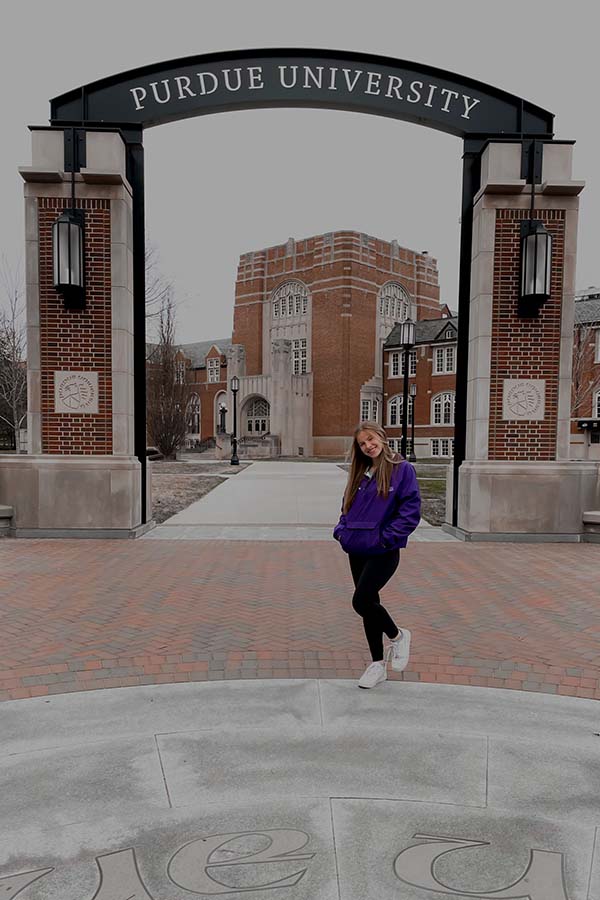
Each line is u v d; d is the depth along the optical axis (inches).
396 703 148.5
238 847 96.6
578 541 366.3
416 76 383.6
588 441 1565.0
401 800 109.2
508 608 225.1
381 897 85.9
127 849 96.0
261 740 130.3
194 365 2600.9
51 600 231.5
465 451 397.7
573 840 98.6
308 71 378.6
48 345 365.4
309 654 179.6
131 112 380.2
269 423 2076.8
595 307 1590.8
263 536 377.7
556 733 134.7
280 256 2209.6
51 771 118.0
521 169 370.6
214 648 183.5
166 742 129.3
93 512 365.4
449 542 364.8
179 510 515.8
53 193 361.1
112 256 363.6
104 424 368.8
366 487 153.3
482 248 369.7
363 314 2078.0
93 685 157.8
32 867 91.7
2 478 364.5
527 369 374.0
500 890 87.3
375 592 154.0
